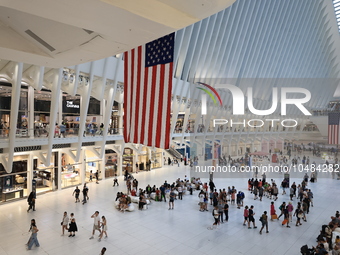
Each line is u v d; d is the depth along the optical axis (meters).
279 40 37.59
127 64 9.91
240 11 28.31
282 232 12.45
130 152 27.59
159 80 8.55
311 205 16.83
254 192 18.52
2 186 16.31
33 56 5.09
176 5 3.23
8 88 17.38
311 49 46.56
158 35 4.12
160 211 15.33
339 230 11.50
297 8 37.72
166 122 8.40
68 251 10.25
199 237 11.76
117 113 25.70
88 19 3.54
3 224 12.95
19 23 4.41
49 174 19.31
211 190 18.14
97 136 20.62
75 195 16.81
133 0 3.06
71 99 22.09
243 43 31.81
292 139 48.12
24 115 18.31
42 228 12.50
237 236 11.92
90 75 16.88
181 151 37.28
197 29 25.08
